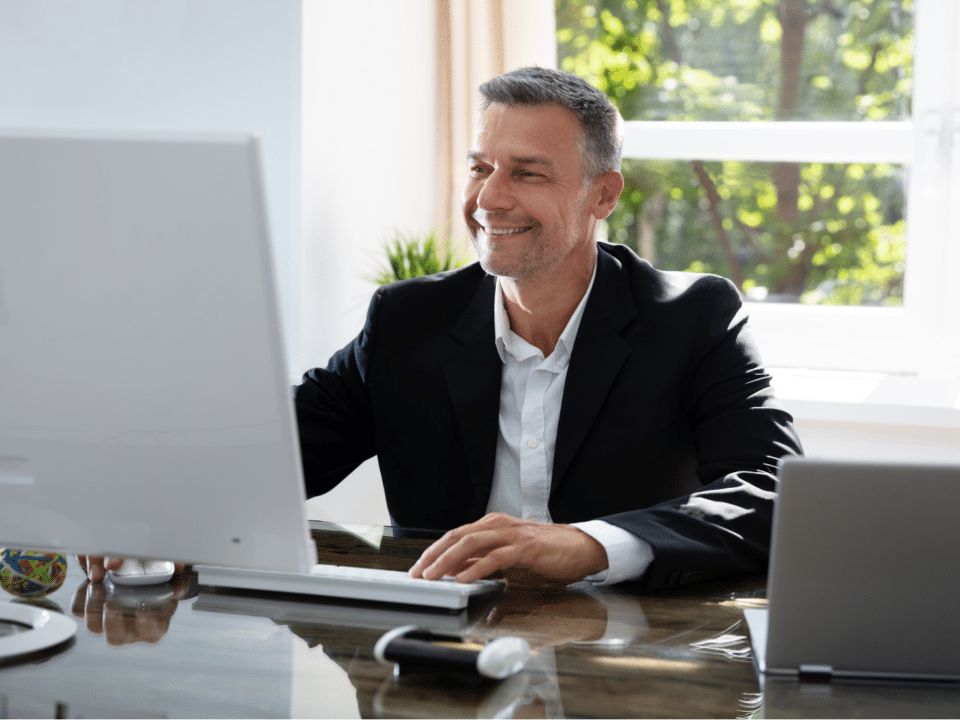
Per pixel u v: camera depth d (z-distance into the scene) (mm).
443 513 1585
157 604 1050
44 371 925
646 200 3129
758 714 784
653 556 1128
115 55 2652
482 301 1637
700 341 1560
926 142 2906
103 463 943
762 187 3059
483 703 788
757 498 1255
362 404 1688
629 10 3084
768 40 3008
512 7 2895
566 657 903
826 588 865
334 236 2680
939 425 2633
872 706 812
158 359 900
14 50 2727
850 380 2924
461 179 2979
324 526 1438
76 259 886
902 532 857
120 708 771
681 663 895
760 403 1472
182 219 858
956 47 2863
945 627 868
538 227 1519
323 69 2570
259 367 883
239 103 2555
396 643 860
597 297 1590
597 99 1551
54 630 933
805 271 3062
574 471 1522
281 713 764
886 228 2996
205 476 928
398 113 2928
